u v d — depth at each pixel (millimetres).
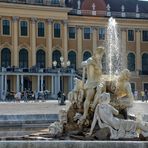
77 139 17562
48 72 87750
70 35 98375
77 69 97938
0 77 83875
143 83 103062
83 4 100438
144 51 104562
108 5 102062
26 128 26062
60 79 89062
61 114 20078
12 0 90688
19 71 85562
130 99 19250
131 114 20016
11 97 78562
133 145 14188
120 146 14219
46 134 19625
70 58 98125
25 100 70375
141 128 17297
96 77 19625
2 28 90312
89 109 19328
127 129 17141
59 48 96000
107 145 14250
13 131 24531
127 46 102812
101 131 17219
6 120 26812
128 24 103125
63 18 96125
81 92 19906
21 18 92188
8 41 90812
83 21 99250
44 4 93750
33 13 93062
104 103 17484
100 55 19859
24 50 92375
